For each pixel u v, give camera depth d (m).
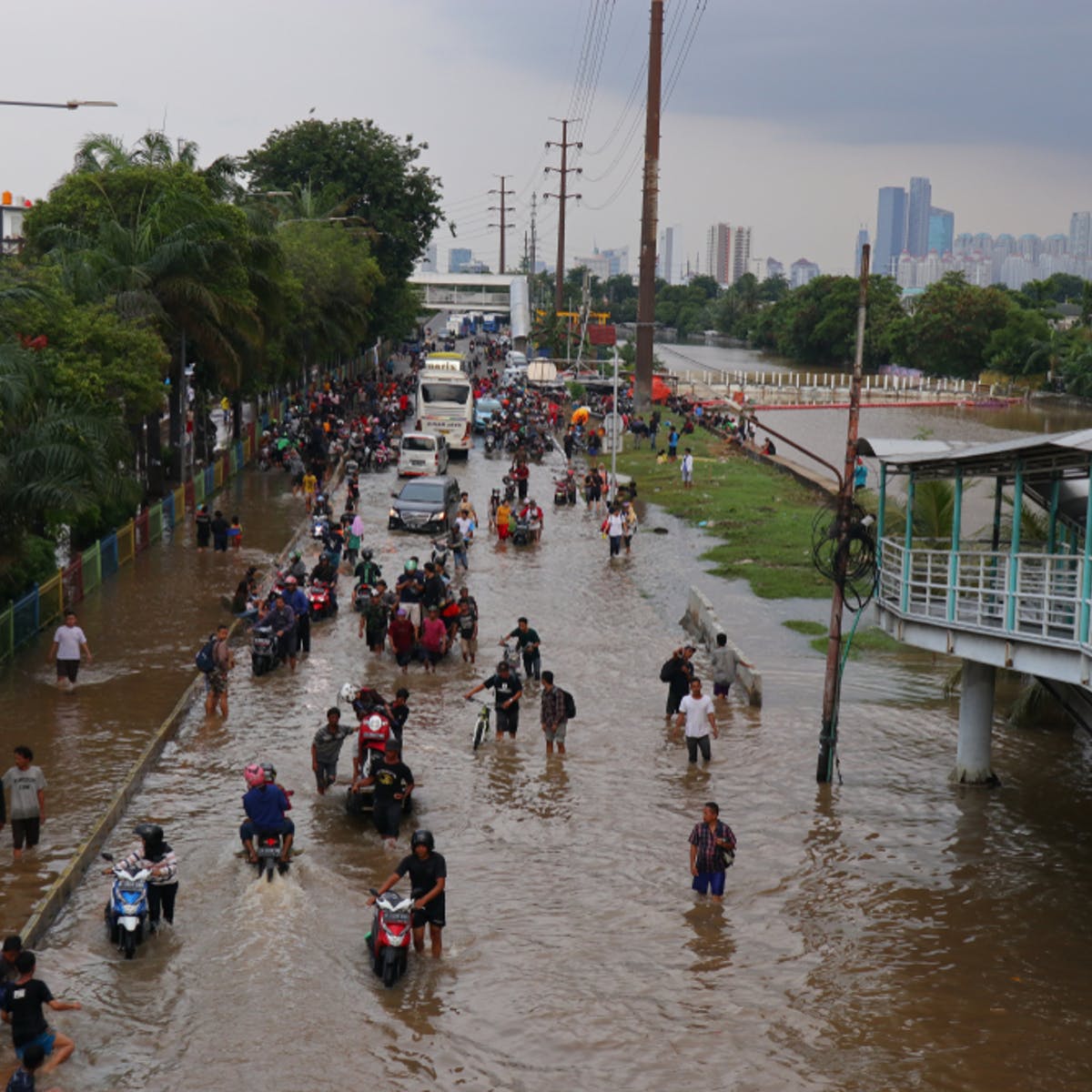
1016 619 17.33
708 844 15.70
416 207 92.38
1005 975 14.02
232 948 13.91
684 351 197.38
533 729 22.50
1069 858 17.38
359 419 63.50
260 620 24.94
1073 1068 12.13
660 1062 12.09
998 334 135.00
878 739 22.56
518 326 144.50
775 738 22.36
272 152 89.75
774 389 117.50
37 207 43.12
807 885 16.31
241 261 43.41
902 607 19.59
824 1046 12.45
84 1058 11.74
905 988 13.66
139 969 13.41
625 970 13.90
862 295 20.34
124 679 23.83
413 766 20.31
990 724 20.20
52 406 28.47
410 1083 11.60
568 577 36.03
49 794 17.92
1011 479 21.58
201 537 36.78
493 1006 13.02
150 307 37.66
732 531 43.00
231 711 22.58
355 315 73.06
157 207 41.38
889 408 118.12
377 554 38.25
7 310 29.47
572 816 18.41
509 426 66.69
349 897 15.38
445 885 14.95
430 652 25.73
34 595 26.36
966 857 17.34
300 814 18.11
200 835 16.97
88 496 25.58
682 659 23.30
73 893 15.18
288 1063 11.82
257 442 58.84
